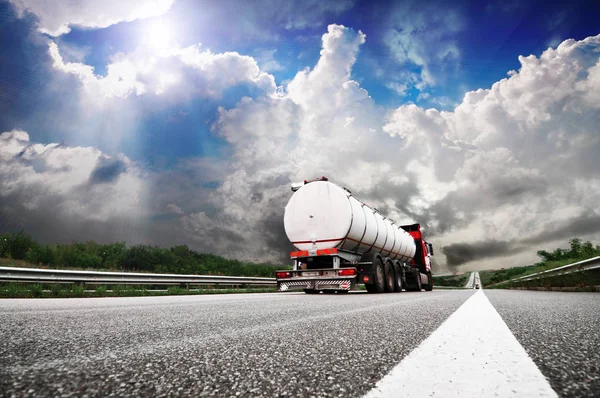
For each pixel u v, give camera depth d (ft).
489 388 2.89
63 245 72.23
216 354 4.55
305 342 5.47
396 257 50.83
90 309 13.11
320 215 35.83
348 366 3.86
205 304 16.26
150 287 43.04
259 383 3.21
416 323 7.82
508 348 4.62
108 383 3.15
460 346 4.86
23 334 6.39
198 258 93.15
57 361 4.04
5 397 2.68
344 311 11.30
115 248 80.89
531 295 21.48
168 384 3.16
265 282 57.62
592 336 5.57
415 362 3.95
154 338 5.94
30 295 27.78
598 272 26.32
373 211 42.91
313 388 3.04
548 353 4.26
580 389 2.81
